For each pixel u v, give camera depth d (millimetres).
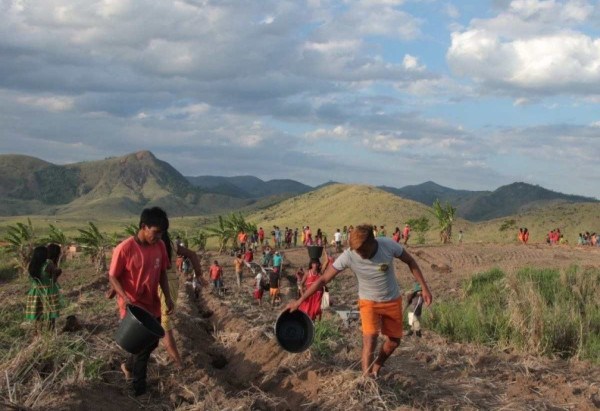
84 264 33469
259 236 40656
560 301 14016
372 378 6922
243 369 8891
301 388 7383
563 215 133125
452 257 32062
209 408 6664
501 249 35250
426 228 53156
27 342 9148
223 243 39875
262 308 17734
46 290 9930
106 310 13258
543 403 6809
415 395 6855
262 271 21953
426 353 9266
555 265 27094
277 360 8602
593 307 13195
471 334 11484
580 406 6816
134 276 6969
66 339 8055
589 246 37594
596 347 9945
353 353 8789
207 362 9117
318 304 12352
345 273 27516
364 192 163375
